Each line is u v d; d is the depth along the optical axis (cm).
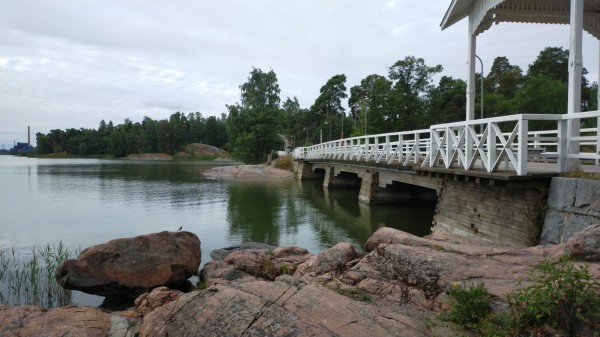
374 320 489
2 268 1226
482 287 498
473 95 1349
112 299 1014
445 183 1259
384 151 2047
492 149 961
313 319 490
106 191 3275
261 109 6612
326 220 1972
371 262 708
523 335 436
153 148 12688
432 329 480
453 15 1426
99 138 13462
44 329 613
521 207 909
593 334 407
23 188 3469
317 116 9000
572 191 785
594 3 1312
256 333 480
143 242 1062
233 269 1017
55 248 1481
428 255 646
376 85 5256
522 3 1324
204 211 2300
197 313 558
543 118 861
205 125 13675
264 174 4844
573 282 423
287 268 985
